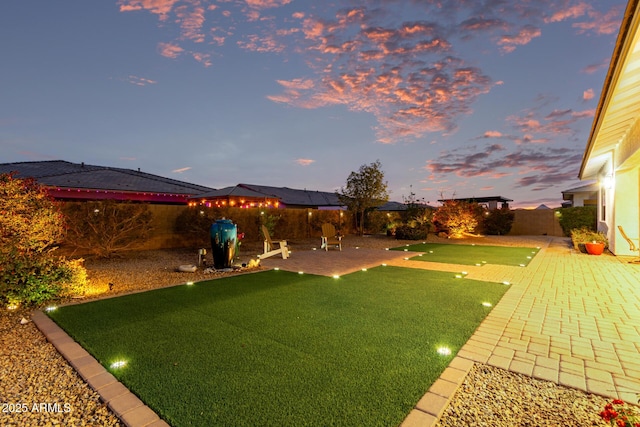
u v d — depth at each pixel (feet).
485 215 65.00
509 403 7.55
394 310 14.66
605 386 8.26
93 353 10.06
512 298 16.92
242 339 11.21
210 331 12.00
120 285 20.07
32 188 18.69
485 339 11.33
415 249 40.86
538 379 8.69
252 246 41.91
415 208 62.03
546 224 63.16
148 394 7.74
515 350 10.44
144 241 34.68
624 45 11.96
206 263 28.04
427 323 12.91
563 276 22.97
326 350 10.28
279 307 15.15
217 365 9.23
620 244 33.88
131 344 10.78
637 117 22.34
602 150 33.94
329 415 6.89
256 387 8.03
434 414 6.93
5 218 16.43
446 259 31.68
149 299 16.61
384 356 9.84
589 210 55.52
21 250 16.48
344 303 15.84
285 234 53.06
